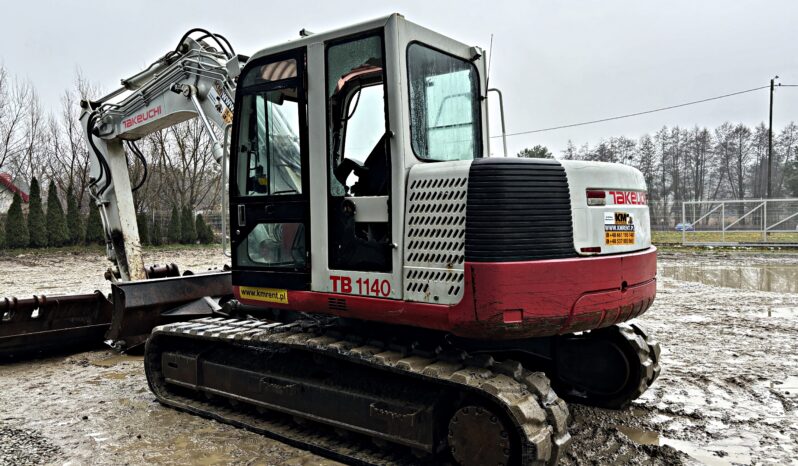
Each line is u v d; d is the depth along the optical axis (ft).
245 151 13.83
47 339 20.63
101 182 22.53
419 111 11.77
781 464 11.96
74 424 14.64
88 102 22.39
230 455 12.67
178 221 81.92
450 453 11.55
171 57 19.70
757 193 177.99
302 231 12.75
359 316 11.78
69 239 71.15
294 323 14.43
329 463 12.23
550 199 10.52
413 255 10.96
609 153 178.40
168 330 15.80
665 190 182.19
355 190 11.91
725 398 15.93
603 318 11.12
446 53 12.84
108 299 21.99
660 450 12.50
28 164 95.96
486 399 10.71
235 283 14.02
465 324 10.29
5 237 66.80
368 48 11.53
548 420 10.53
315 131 12.19
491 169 10.21
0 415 15.33
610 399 14.87
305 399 13.19
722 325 25.35
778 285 38.34
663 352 20.76
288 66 12.75
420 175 10.94
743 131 178.40
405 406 11.56
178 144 100.32
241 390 14.56
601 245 11.18
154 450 12.96
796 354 20.42
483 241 10.10
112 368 19.95
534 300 10.18
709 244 69.36
